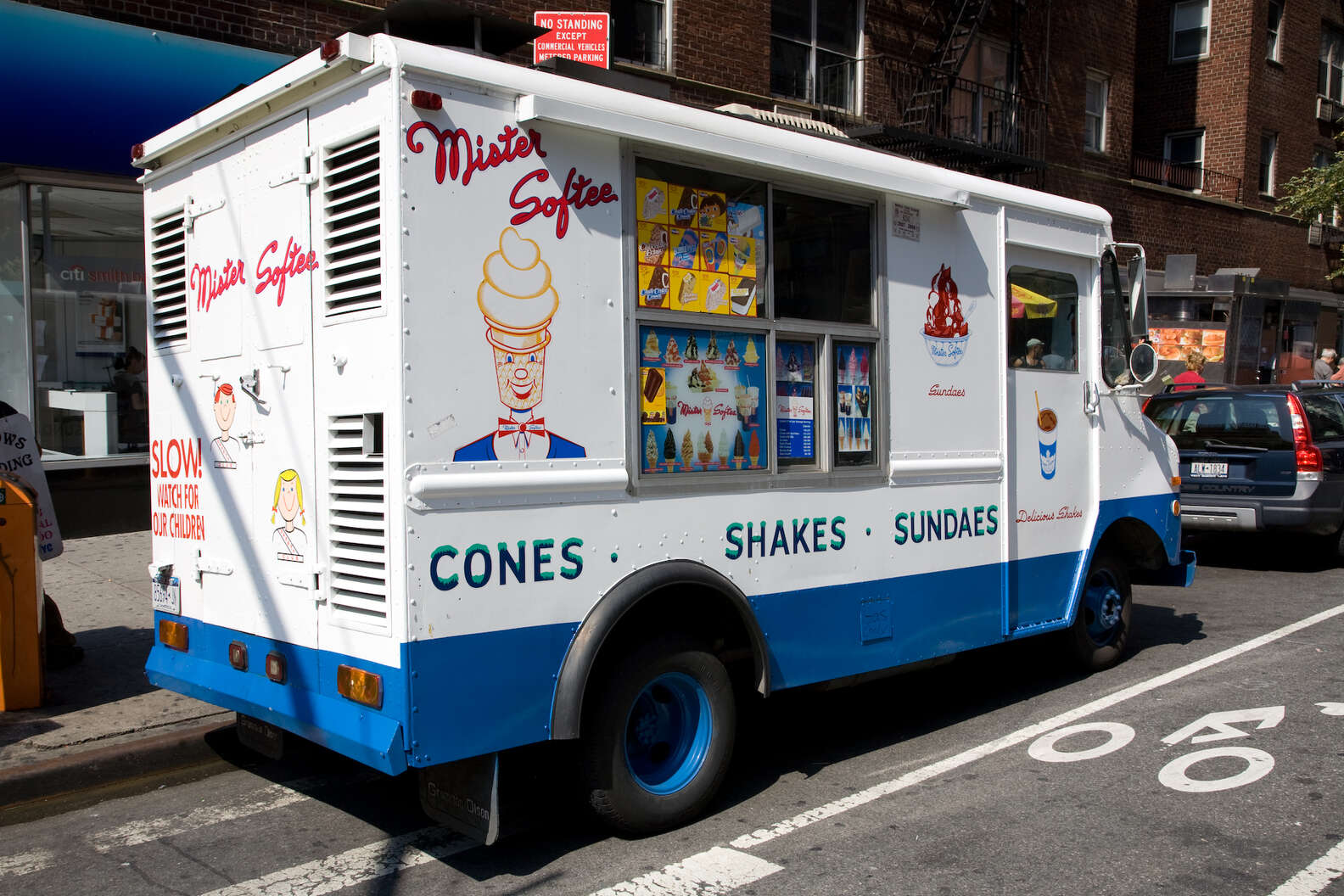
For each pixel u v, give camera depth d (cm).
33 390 954
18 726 529
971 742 550
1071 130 1909
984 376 581
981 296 580
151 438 500
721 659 461
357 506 373
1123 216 2050
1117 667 696
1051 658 697
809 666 486
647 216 425
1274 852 406
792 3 1472
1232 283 1834
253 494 428
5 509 546
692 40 1314
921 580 541
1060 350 638
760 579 463
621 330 413
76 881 397
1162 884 380
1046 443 622
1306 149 2552
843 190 504
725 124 450
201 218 459
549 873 397
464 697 366
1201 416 1066
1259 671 668
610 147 411
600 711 407
